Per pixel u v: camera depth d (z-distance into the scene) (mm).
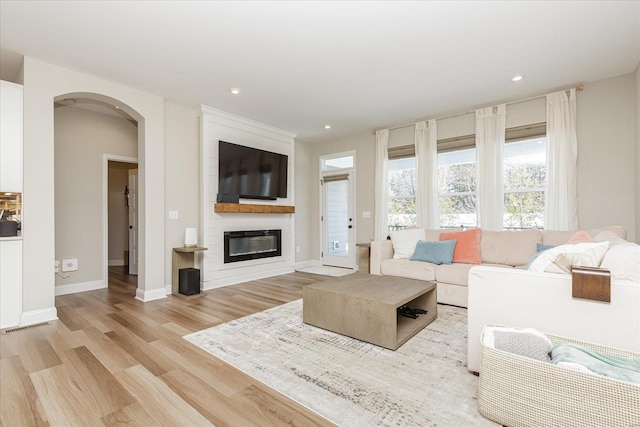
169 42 2596
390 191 5246
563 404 1212
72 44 2617
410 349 2195
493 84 3484
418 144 4773
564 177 3551
